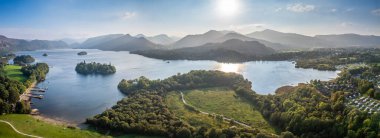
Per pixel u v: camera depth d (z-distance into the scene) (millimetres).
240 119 192250
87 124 184000
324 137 144875
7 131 150625
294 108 181625
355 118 144000
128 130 166125
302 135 149125
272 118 182750
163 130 159500
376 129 133750
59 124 183125
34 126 164250
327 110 172250
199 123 181125
